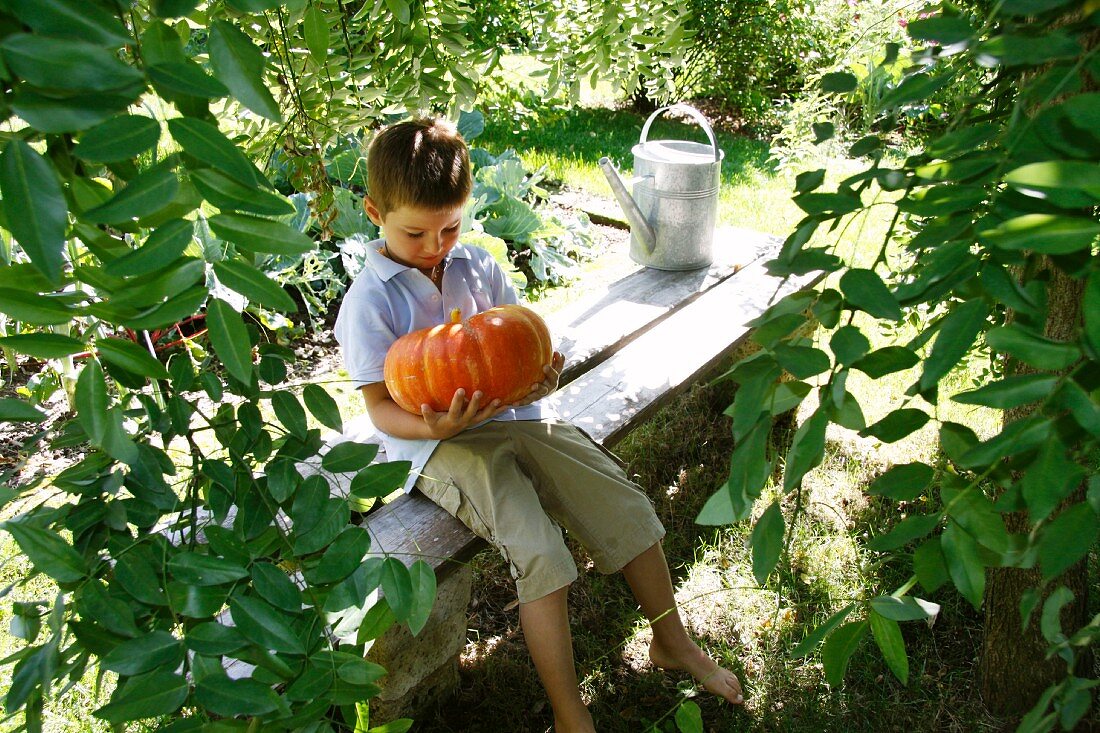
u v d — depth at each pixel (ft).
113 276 2.69
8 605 7.50
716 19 24.80
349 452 4.17
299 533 3.92
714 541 8.70
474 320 5.82
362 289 6.45
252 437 4.16
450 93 7.41
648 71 8.50
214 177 2.73
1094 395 2.58
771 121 25.58
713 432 10.52
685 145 10.77
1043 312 2.78
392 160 5.99
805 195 3.08
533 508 6.10
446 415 5.66
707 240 10.74
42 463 9.38
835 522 8.70
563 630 5.96
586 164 20.38
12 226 2.31
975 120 3.87
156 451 3.97
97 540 3.86
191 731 3.35
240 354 2.91
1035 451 2.85
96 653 3.62
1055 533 2.62
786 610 7.76
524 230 14.52
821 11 25.14
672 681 7.25
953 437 3.16
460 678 7.36
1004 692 6.75
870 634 7.50
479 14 19.85
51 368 8.19
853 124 16.71
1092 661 6.63
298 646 3.48
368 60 6.48
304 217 12.45
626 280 10.55
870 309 2.74
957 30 2.64
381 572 3.93
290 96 6.57
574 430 7.09
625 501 6.65
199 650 3.40
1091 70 2.47
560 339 9.10
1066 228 2.26
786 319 2.98
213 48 2.62
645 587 6.72
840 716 6.86
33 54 2.17
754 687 7.10
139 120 2.53
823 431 2.91
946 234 2.81
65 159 2.89
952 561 3.04
